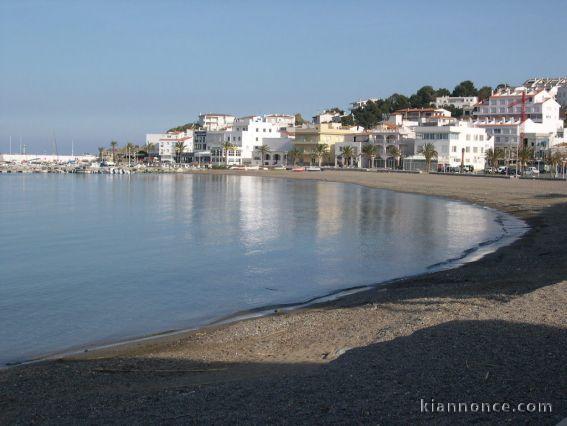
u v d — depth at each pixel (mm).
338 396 11758
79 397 13523
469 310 19359
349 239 46250
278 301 26344
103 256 40000
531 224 52812
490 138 168750
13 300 27547
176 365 16297
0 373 16234
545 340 14742
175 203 83125
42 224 59188
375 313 20828
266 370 15047
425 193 97375
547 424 9828
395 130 180875
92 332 21953
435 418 10312
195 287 29906
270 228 54031
